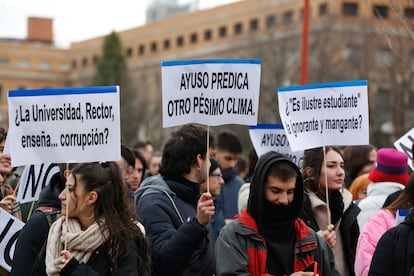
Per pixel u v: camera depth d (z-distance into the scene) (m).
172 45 72.62
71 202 5.69
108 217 5.67
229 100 6.82
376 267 6.12
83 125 6.13
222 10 65.38
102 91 6.12
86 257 5.62
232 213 10.35
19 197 7.63
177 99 6.80
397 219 6.74
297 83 39.12
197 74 6.81
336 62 40.84
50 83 85.50
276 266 5.96
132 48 77.06
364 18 41.28
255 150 9.12
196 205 6.96
